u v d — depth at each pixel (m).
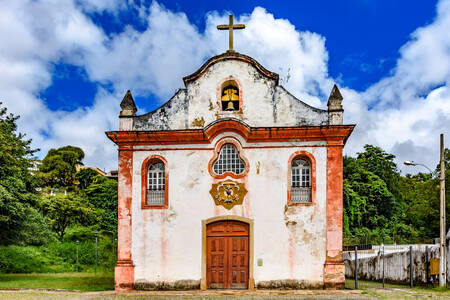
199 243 15.05
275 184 15.11
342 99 15.39
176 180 15.47
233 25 16.38
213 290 14.62
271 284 14.62
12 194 18.73
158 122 15.98
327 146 15.10
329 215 14.75
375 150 42.62
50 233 25.33
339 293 13.69
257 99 15.76
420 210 42.03
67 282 18.75
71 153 54.12
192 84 16.08
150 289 14.91
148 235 15.25
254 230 14.92
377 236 36.00
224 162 15.59
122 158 15.76
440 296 13.23
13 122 21.62
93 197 43.12
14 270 26.36
